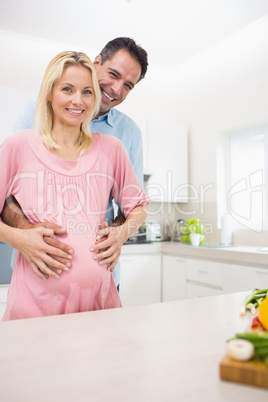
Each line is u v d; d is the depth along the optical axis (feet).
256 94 9.60
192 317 2.72
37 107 3.40
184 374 1.74
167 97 12.34
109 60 5.00
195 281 9.14
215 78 10.86
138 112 11.69
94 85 3.37
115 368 1.80
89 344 2.13
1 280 7.74
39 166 3.38
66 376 1.71
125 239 3.69
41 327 2.46
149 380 1.67
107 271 3.46
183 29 9.40
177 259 9.70
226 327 2.47
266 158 9.68
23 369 1.78
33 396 1.52
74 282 3.19
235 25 9.22
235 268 8.02
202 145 11.31
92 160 3.61
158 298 10.12
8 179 3.39
